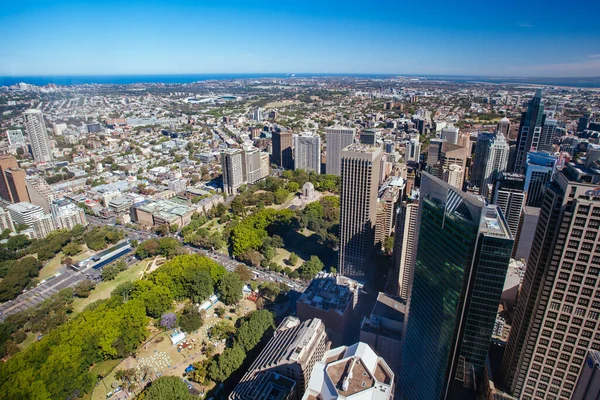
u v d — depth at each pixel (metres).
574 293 176.75
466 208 191.25
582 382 176.25
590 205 163.00
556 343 188.12
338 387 175.88
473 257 189.62
